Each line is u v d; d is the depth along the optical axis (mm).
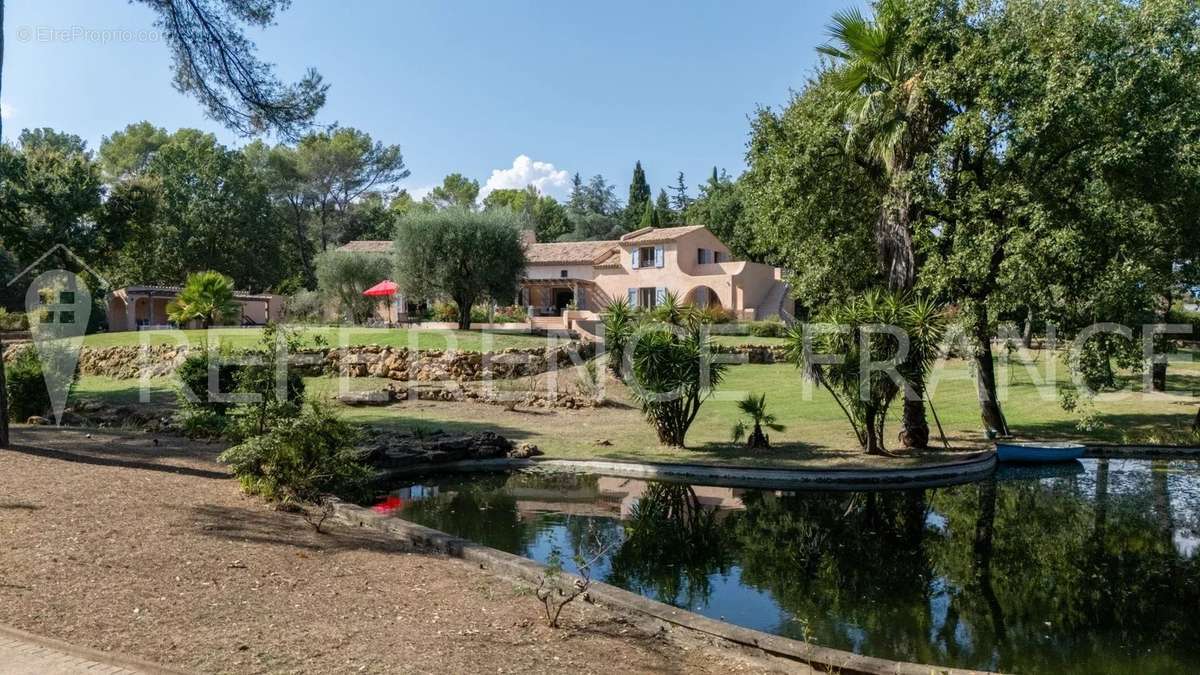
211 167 49188
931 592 7340
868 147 14891
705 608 6793
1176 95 13359
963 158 14516
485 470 13141
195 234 47688
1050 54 13258
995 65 13016
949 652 5848
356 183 59344
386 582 5891
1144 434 16688
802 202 15711
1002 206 13727
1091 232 13766
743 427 15641
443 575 6285
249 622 4707
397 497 11195
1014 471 13805
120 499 7754
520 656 4520
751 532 9562
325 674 3982
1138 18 13320
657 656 4859
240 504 8141
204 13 11875
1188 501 11500
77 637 4230
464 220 28516
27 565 5395
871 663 4836
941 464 12914
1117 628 6406
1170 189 13922
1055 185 14227
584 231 71125
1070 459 14367
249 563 5996
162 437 13188
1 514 6719
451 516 10047
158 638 4324
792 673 4797
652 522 9930
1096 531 9773
